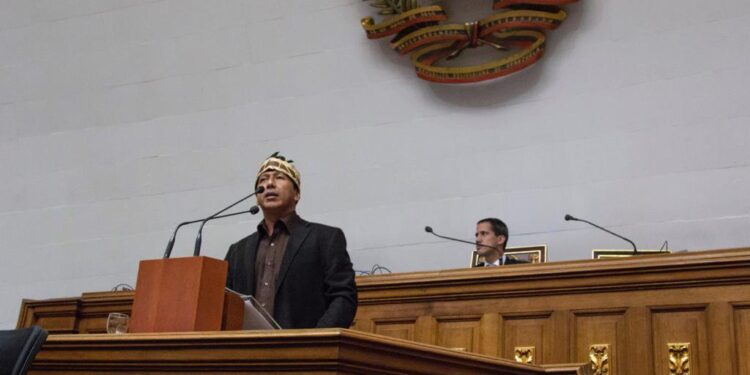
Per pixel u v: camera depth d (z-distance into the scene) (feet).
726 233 19.27
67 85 27.86
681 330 14.90
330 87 24.52
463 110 22.85
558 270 16.06
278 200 12.25
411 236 22.49
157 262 10.00
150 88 26.76
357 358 7.73
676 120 20.48
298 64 25.05
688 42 20.83
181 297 9.68
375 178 23.34
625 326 15.34
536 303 16.29
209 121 25.75
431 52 23.29
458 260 21.74
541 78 22.17
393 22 23.43
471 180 22.26
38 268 26.71
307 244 11.94
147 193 25.95
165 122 26.30
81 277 26.04
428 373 8.12
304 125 24.54
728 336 14.47
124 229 25.95
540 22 21.83
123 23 27.58
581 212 20.85
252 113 25.27
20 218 27.37
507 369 8.68
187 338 8.30
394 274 17.83
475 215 21.97
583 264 15.85
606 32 21.72
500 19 22.22
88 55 27.81
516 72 22.43
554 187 21.31
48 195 27.22
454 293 17.13
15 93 28.43
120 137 26.76
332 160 23.97
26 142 27.96
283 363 7.88
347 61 24.49
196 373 8.29
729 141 19.83
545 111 21.94
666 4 21.25
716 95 20.25
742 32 20.35
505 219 21.61
